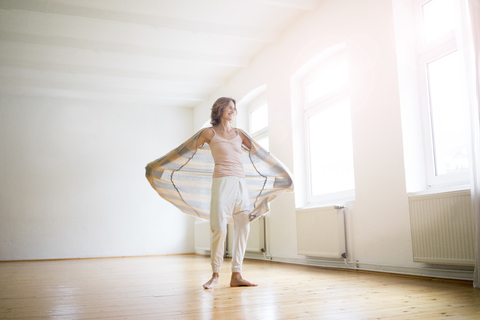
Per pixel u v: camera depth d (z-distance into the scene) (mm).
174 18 5453
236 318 1972
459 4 2949
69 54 6570
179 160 3373
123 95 8359
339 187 4977
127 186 8617
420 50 3900
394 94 3844
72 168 8312
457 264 3027
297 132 5617
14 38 5719
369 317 1947
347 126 4867
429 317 1925
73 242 8094
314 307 2223
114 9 5184
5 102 8086
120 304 2439
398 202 3732
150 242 8594
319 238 4668
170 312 2146
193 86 8156
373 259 4000
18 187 7926
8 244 7699
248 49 6512
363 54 4297
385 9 4016
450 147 3562
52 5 4992
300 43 5469
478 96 2758
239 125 7297
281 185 3604
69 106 8500
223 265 5344
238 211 3092
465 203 2994
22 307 2389
